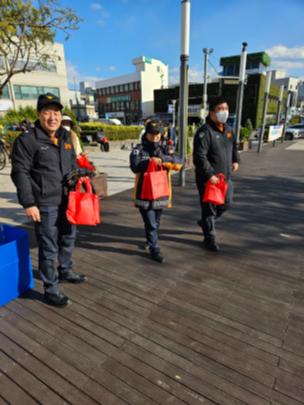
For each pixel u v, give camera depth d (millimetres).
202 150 2736
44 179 1974
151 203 2693
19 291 2332
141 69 50250
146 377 1573
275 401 1430
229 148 2908
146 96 51219
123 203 5102
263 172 8164
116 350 1763
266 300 2266
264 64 46750
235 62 46562
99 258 2973
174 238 3516
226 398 1449
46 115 1889
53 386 1526
